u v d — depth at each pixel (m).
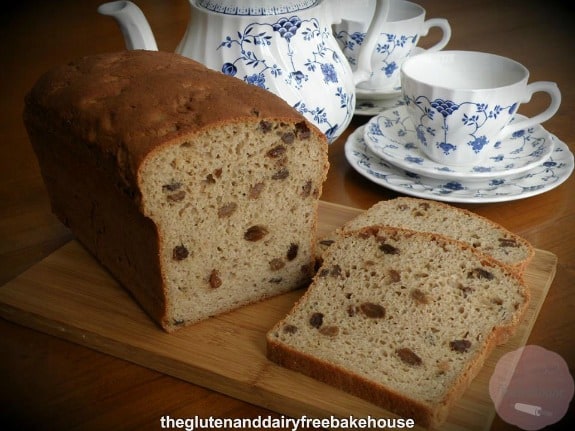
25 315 0.38
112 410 0.32
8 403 0.33
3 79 0.69
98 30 0.81
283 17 0.46
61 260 0.43
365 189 0.52
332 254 0.40
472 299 0.37
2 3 0.92
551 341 0.36
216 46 0.47
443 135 0.49
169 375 0.35
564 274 0.42
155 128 0.34
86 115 0.37
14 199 0.51
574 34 0.81
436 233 0.43
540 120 0.52
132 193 0.34
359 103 0.64
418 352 0.34
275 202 0.38
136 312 0.39
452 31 0.81
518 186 0.49
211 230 0.37
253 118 0.35
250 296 0.40
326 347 0.34
